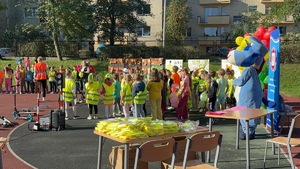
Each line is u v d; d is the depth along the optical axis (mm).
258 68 10016
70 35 32969
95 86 13719
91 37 35531
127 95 12789
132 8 37500
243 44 10047
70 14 30703
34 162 8195
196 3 51188
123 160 5988
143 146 5184
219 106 13719
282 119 10969
